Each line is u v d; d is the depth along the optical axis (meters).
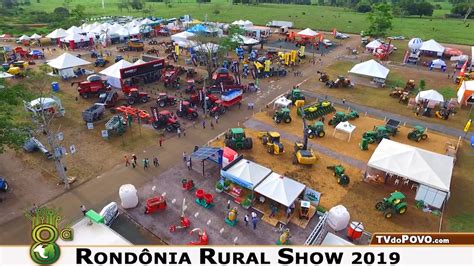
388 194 29.36
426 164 28.69
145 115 41.69
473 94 47.47
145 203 27.38
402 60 73.06
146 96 48.00
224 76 54.50
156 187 29.45
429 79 60.59
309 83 57.25
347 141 38.25
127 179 30.52
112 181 30.19
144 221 25.58
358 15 151.00
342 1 191.50
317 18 137.00
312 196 27.09
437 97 45.78
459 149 37.19
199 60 65.81
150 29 93.50
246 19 130.00
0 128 27.00
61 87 53.06
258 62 63.38
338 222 24.91
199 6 173.38
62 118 42.41
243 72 61.44
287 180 26.86
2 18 118.62
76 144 36.31
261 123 42.16
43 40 87.44
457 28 116.81
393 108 47.53
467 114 46.09
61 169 28.41
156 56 72.94
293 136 39.03
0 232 24.11
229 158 31.05
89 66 65.31
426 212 27.42
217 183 28.81
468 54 78.62
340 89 54.56
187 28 94.62
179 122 41.91
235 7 173.12
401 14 141.50
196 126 41.00
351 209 27.55
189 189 29.16
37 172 31.20
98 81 49.66
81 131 39.22
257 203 27.70
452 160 29.75
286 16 141.00
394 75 62.62
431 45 75.00
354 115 43.53
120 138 37.81
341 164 33.69
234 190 28.30
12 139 27.19
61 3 190.00
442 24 125.94
